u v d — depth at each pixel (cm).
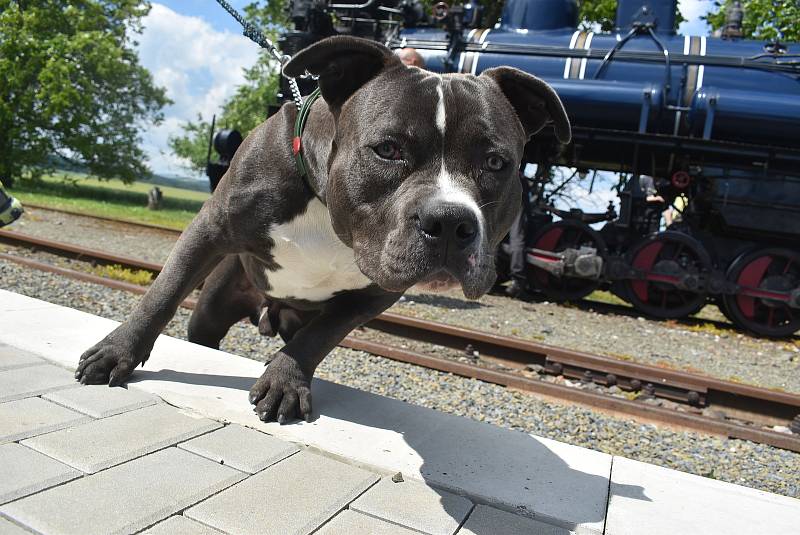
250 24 327
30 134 2225
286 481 198
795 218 798
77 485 180
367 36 953
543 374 486
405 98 202
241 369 288
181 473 194
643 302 856
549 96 232
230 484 192
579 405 411
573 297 877
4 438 200
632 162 887
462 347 524
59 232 1003
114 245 932
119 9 2623
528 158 901
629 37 890
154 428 222
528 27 943
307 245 250
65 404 233
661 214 908
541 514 197
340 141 216
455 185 198
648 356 595
